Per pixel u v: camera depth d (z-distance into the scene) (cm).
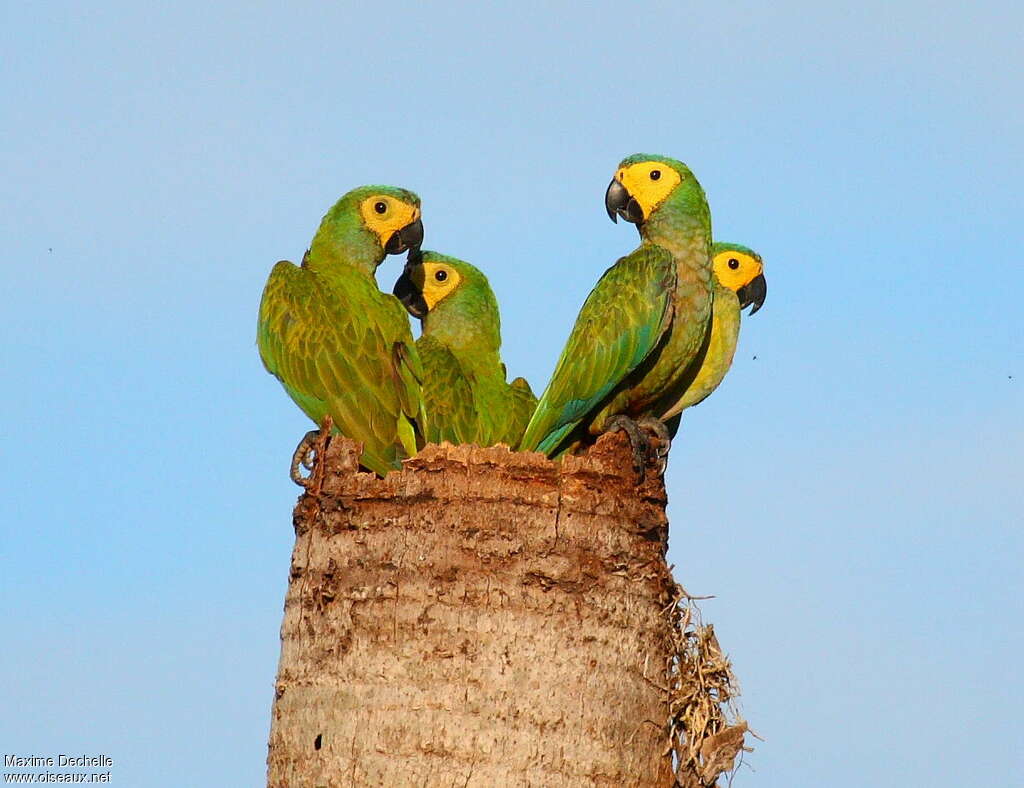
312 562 1247
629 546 1254
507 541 1201
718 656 1316
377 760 1166
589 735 1193
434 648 1180
